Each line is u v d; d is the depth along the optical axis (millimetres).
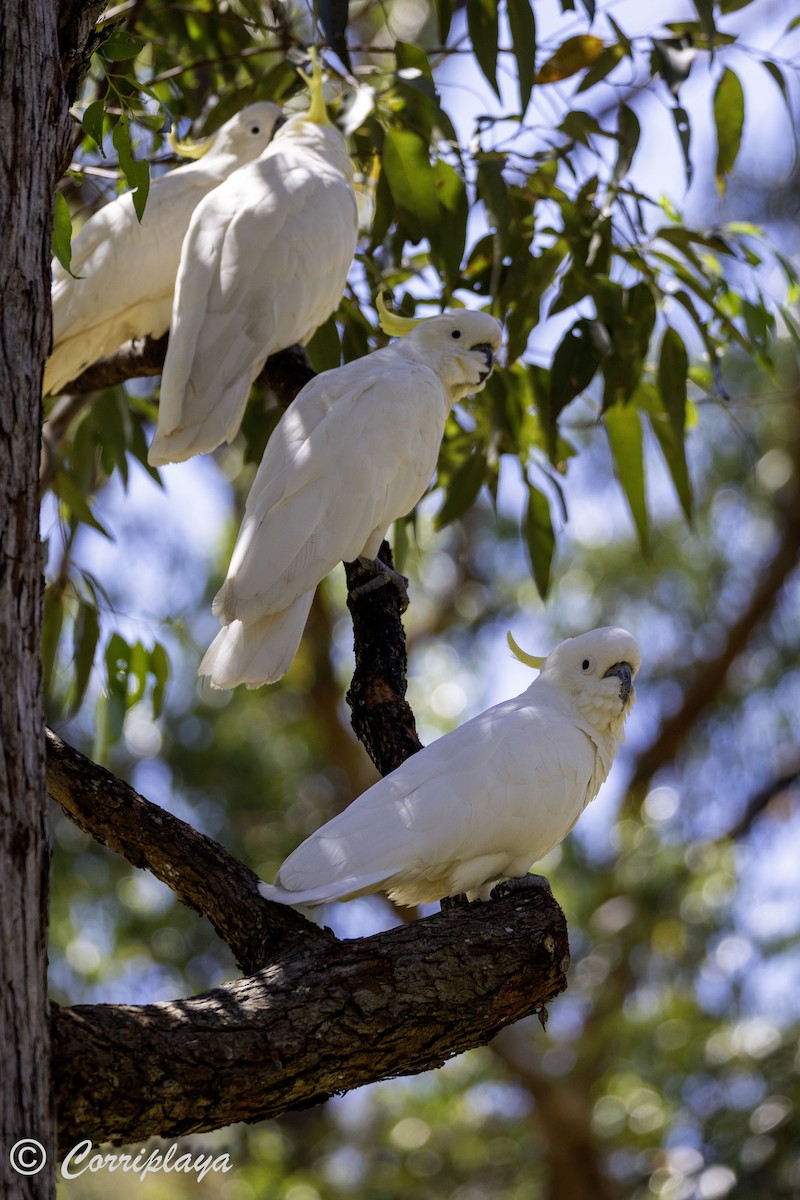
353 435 7281
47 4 4777
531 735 6105
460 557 17578
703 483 17094
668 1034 14703
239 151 10094
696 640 17422
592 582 16844
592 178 9461
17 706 4242
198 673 6738
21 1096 4055
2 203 4516
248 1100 4715
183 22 11109
